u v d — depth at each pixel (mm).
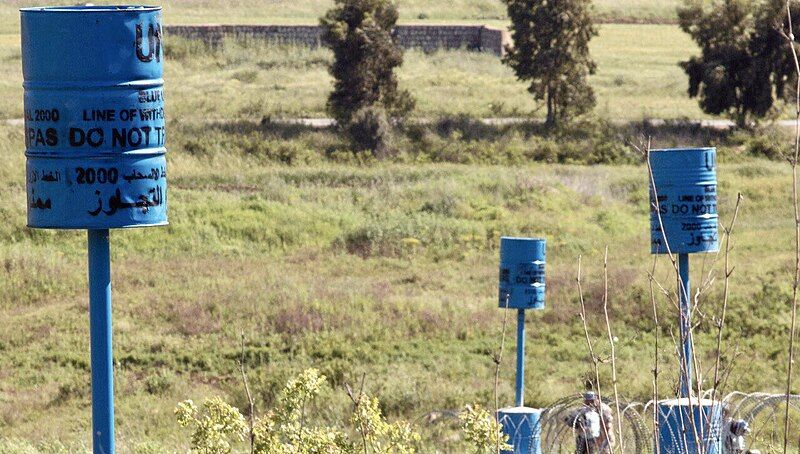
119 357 91438
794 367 83062
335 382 81625
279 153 182375
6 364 91625
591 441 39469
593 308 102312
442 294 114312
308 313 102562
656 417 22484
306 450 30781
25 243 133000
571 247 137250
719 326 22781
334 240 140250
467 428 32188
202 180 167375
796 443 53031
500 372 87125
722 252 124688
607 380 79750
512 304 58312
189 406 30828
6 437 70438
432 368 89312
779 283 105938
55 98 28516
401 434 32062
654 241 45438
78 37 28344
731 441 39938
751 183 167125
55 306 110500
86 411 79812
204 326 99188
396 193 161375
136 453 54094
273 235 141500
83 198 28656
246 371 89062
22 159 164250
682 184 44719
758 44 199375
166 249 135750
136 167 29031
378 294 110688
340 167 179000
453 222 144750
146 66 29078
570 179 170000
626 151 192500
